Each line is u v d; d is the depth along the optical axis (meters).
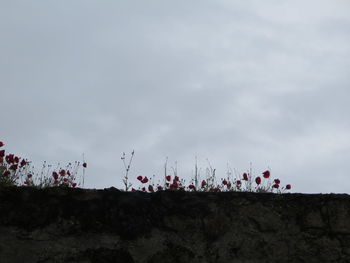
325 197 5.69
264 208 5.63
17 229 5.40
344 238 5.60
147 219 5.54
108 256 5.43
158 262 5.46
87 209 5.51
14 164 6.47
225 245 5.54
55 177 6.77
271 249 5.55
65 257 5.38
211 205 5.61
